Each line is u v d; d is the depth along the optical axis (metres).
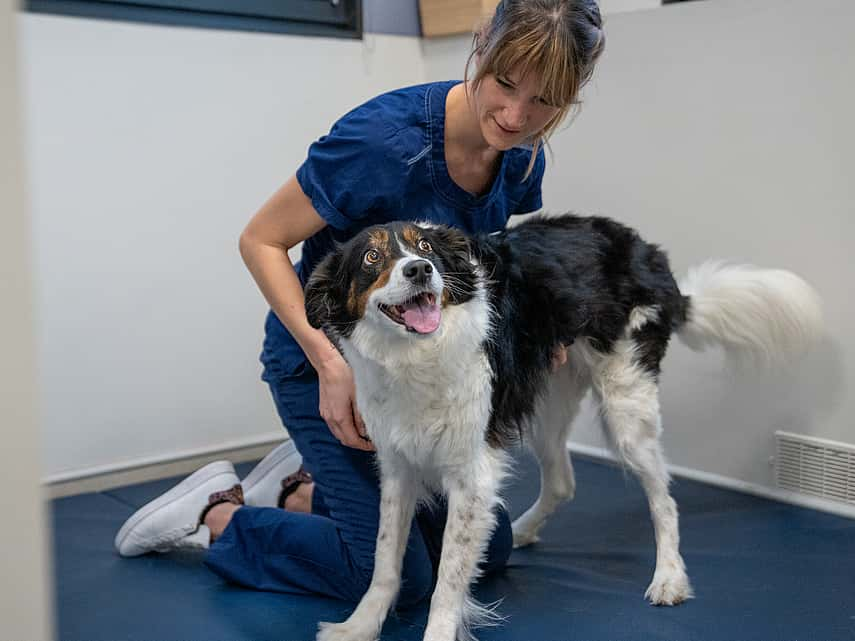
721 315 2.97
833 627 2.36
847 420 3.26
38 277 3.59
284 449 3.26
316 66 4.34
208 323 4.07
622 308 2.68
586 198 4.03
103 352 3.79
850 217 3.17
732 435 3.60
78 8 3.63
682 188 3.66
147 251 3.88
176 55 3.89
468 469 2.30
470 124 2.30
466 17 4.39
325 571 2.63
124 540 3.03
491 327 2.28
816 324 2.98
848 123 3.13
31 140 3.54
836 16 3.12
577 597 2.62
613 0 3.98
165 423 3.99
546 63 2.01
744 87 3.40
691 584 2.68
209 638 2.42
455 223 2.50
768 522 3.22
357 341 2.18
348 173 2.29
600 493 3.61
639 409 2.71
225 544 2.79
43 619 1.02
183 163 3.95
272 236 2.39
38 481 1.00
